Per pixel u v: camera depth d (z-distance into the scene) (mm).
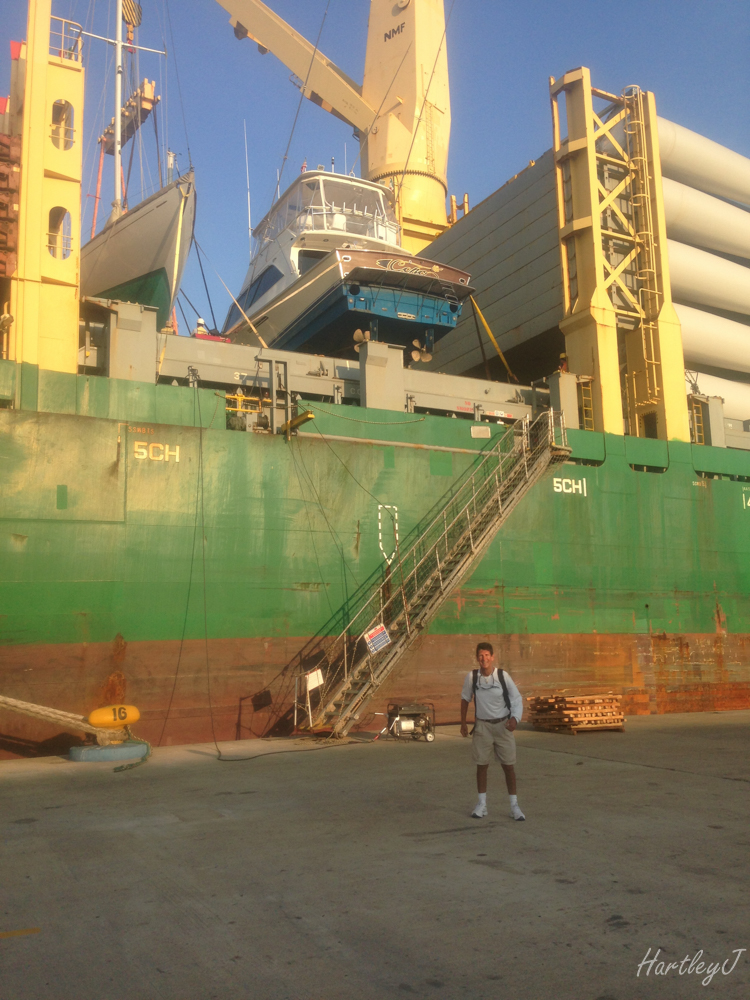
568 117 26578
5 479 15602
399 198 38969
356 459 19516
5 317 16891
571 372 25406
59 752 15156
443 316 25188
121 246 24125
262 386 20656
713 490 25141
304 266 30172
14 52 19250
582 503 22625
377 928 4871
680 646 23391
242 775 11227
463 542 19562
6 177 17578
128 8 31594
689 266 29234
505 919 5008
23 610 15383
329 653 17969
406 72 41594
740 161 30906
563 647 21469
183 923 4992
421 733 15383
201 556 17219
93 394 17203
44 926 4965
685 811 8273
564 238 26188
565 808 8453
